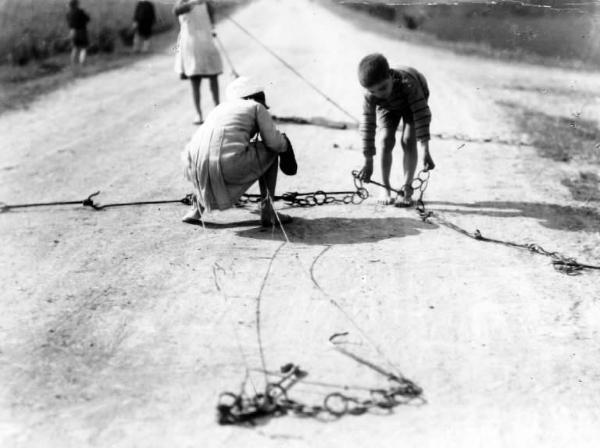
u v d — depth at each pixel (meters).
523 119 11.65
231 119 5.66
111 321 4.42
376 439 3.34
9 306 4.59
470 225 6.30
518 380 3.89
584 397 3.75
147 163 8.16
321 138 9.53
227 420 3.44
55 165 8.02
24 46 16.28
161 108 11.64
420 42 20.42
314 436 3.35
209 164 5.64
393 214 6.54
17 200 6.77
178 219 6.33
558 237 6.08
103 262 5.33
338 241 5.83
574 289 5.05
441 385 3.81
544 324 4.53
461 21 18.12
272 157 5.86
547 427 3.49
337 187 7.35
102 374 3.84
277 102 12.12
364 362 4.01
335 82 14.23
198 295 4.80
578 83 14.62
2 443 3.26
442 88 15.04
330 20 25.28
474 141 9.78
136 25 19.47
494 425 3.48
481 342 4.29
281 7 27.33
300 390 3.72
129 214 6.43
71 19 16.67
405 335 4.34
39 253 5.48
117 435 3.34
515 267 5.40
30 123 10.34
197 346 4.15
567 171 8.30
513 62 16.67
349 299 4.79
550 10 14.41
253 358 4.03
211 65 10.05
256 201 6.76
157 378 3.81
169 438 3.33
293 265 5.32
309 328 4.38
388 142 6.54
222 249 5.62
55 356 4.00
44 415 3.48
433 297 4.86
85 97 12.63
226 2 27.05
